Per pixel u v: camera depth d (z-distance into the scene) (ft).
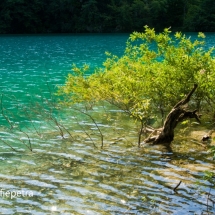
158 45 37.70
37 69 88.94
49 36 214.48
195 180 25.93
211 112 42.70
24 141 35.19
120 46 149.79
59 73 81.97
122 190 24.62
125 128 38.99
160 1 247.91
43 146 33.78
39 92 60.34
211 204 22.54
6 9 230.89
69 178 26.63
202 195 23.71
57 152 32.17
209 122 40.09
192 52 38.14
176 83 37.58
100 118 42.88
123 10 246.06
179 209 22.03
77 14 249.34
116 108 47.11
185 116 33.73
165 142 33.81
